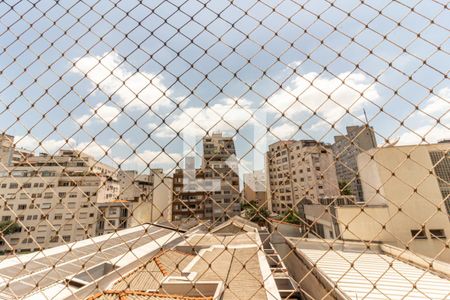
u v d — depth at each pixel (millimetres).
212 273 9516
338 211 15219
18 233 22906
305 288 10812
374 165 15445
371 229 14438
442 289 7227
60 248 12469
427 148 14914
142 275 9227
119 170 3082
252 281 7492
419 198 14547
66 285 2848
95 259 11500
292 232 15523
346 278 8148
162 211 2926
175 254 12898
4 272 9391
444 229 13984
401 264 9148
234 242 14016
